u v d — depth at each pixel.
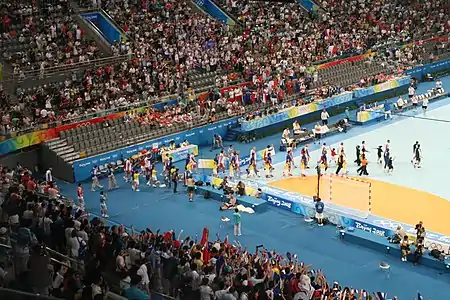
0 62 45.78
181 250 23.22
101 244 20.59
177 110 46.81
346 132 49.56
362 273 28.11
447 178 39.00
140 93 47.59
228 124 48.34
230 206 35.41
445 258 28.48
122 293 16.92
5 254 17.56
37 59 46.75
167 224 33.47
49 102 43.00
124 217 34.47
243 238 31.72
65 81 45.25
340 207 34.44
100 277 16.89
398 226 30.23
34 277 16.25
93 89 45.41
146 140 44.00
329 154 44.22
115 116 44.69
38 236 21.11
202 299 18.50
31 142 40.75
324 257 29.70
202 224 33.44
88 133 42.66
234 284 19.94
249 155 44.25
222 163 40.31
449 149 44.38
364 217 32.81
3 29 48.41
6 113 40.78
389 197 36.12
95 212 35.19
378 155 41.84
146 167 39.41
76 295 15.58
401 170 40.75
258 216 34.53
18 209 22.48
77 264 19.34
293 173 40.88
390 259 29.44
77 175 40.09
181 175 39.84
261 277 21.67
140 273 18.72
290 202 35.00
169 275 20.55
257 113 48.72
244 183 38.19
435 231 31.42
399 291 26.47
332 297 22.14
